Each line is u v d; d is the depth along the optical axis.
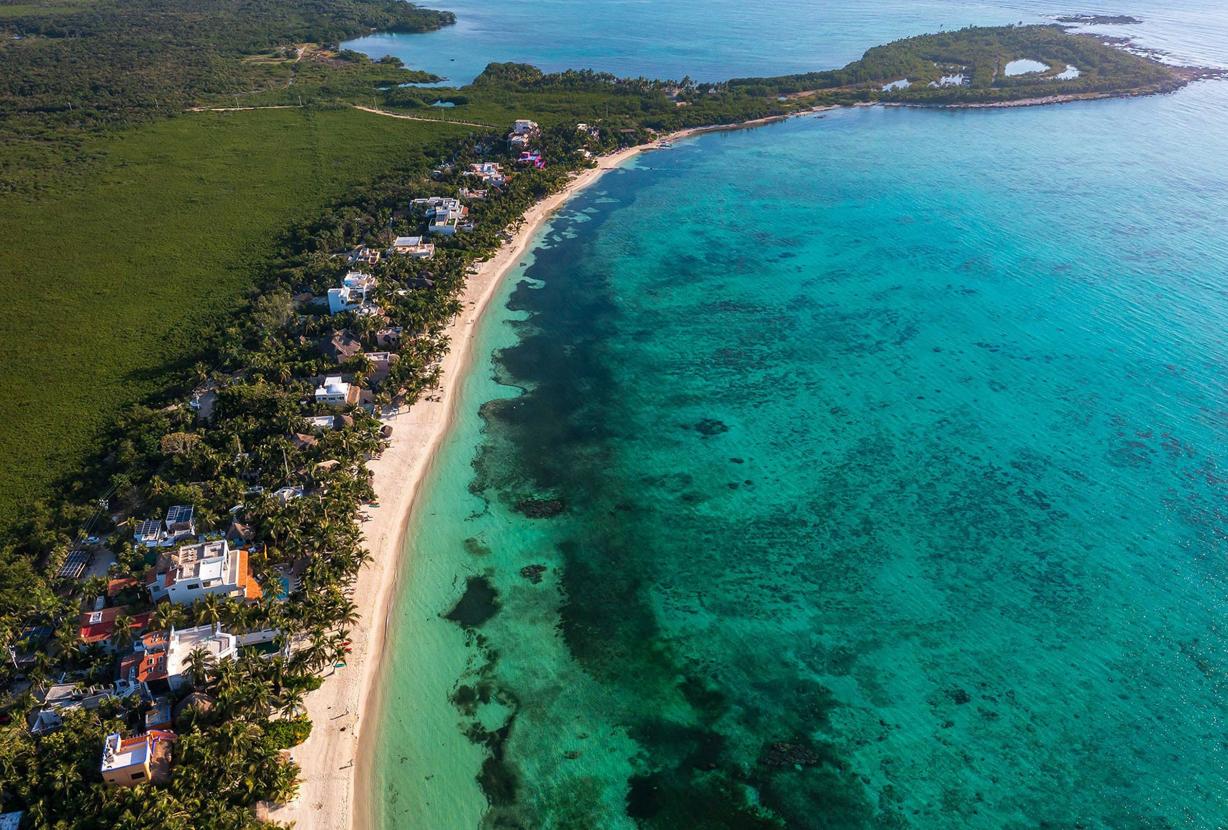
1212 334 131.00
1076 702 73.06
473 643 79.38
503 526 94.69
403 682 75.00
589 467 104.94
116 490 92.81
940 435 110.06
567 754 68.88
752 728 71.06
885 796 65.19
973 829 62.72
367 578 86.06
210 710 65.81
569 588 86.31
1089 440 107.94
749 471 104.12
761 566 89.12
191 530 86.94
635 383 123.56
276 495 90.31
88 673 69.75
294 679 72.56
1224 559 88.19
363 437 103.75
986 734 70.12
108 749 61.12
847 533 93.50
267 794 61.78
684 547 91.88
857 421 113.50
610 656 78.25
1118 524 93.56
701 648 79.12
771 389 121.44
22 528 88.25
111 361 123.06
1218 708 72.44
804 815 63.78
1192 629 80.31
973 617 82.06
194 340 127.94
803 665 77.12
